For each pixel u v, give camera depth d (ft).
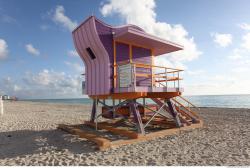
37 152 20.35
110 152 19.58
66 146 22.43
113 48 27.99
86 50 29.40
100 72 28.07
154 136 25.22
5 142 24.90
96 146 21.17
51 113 64.28
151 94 30.04
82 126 34.01
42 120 45.09
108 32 27.66
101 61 27.89
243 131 28.84
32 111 73.77
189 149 20.11
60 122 41.65
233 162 16.15
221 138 24.62
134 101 26.55
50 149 21.33
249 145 21.21
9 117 51.57
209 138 24.71
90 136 23.88
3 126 36.40
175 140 23.98
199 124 32.32
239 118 43.32
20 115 57.21
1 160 17.88
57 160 17.52
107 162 16.67
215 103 180.14
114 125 34.30
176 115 30.32
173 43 31.71
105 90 26.91
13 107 102.94
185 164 15.84
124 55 29.22
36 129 33.32
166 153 18.90
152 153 18.99
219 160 16.67
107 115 31.94
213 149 19.94
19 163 16.99
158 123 33.47
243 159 16.85
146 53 32.48
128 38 27.76
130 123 36.17
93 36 26.50
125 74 25.25
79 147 21.85
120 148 21.01
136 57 30.94
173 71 29.89
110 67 27.09
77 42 30.48
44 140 25.46
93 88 29.60
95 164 16.25
